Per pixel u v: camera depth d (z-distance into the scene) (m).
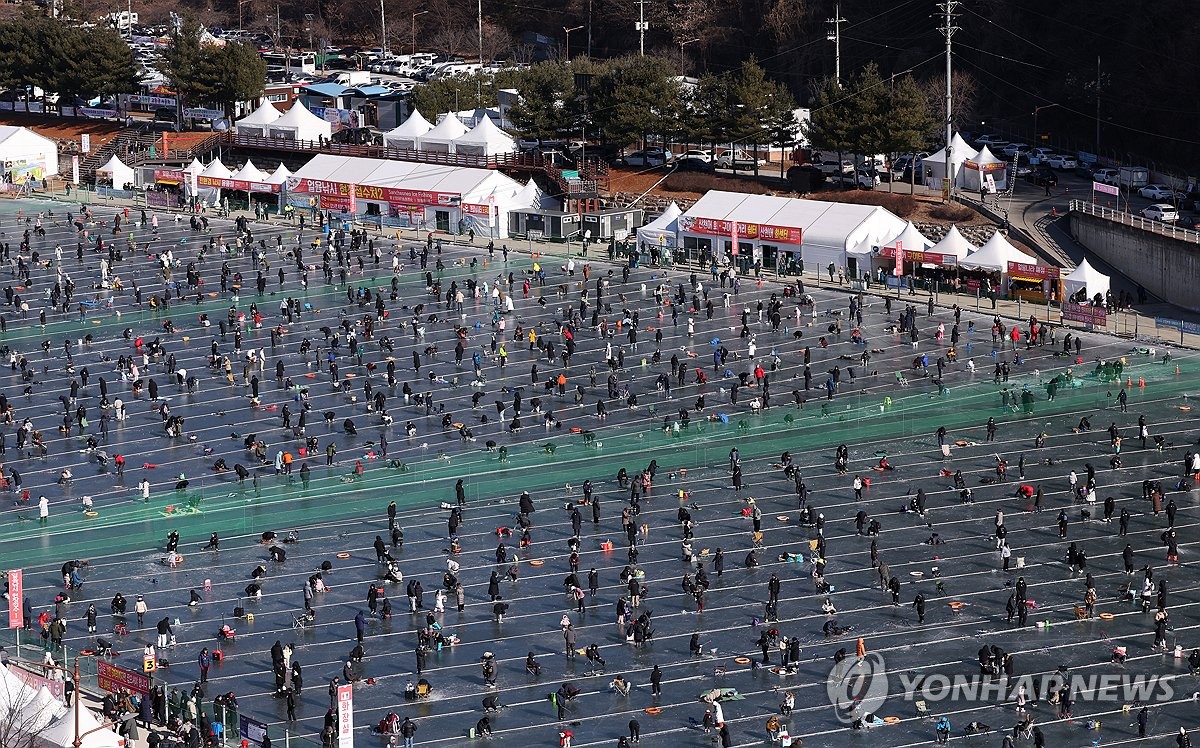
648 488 130.75
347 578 117.44
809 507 125.50
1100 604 111.75
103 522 126.94
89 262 199.12
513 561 119.81
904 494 130.00
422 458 138.75
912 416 145.50
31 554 121.19
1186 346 162.50
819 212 192.62
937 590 114.06
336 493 131.75
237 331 168.38
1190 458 130.75
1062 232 199.38
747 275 190.75
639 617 107.94
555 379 156.75
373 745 95.38
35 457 140.25
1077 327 168.50
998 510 126.56
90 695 99.94
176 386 156.75
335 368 156.00
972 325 168.12
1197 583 114.75
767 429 143.50
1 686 93.62
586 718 98.19
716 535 123.31
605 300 181.12
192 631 109.88
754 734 95.75
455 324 173.88
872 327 170.00
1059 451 137.38
